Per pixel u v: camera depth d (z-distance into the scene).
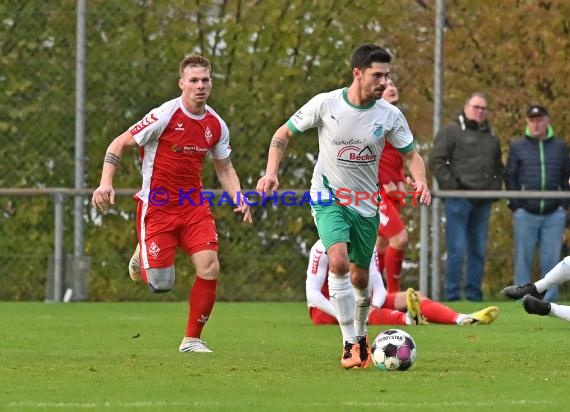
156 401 18.56
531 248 40.62
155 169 26.75
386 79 23.78
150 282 27.12
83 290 41.81
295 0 41.22
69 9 41.91
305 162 41.81
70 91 42.22
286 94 41.41
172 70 41.75
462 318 32.22
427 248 40.94
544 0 41.50
